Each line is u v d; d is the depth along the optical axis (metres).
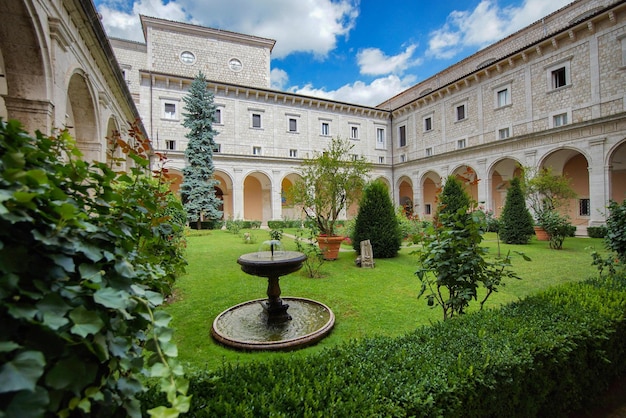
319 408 1.52
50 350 0.88
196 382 1.65
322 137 28.25
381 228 9.40
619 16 15.13
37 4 4.86
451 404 1.70
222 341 3.65
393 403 1.56
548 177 13.88
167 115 22.75
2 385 0.68
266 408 1.47
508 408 2.00
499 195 22.94
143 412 1.45
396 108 30.17
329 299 5.44
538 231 13.46
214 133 21.42
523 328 2.43
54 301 0.89
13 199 0.85
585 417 2.60
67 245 0.99
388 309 4.93
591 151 14.88
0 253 0.83
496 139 21.02
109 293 1.02
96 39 7.50
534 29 21.28
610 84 15.50
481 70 21.39
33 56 5.07
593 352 2.54
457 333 2.41
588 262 8.41
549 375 2.27
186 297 5.57
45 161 1.19
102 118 9.24
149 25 24.14
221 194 27.25
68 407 0.89
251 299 5.46
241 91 25.00
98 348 0.94
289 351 3.51
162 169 3.85
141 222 1.95
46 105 5.21
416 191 26.08
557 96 17.66
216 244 12.25
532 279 6.59
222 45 26.45
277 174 24.78
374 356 2.05
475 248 3.17
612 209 5.32
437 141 25.88
